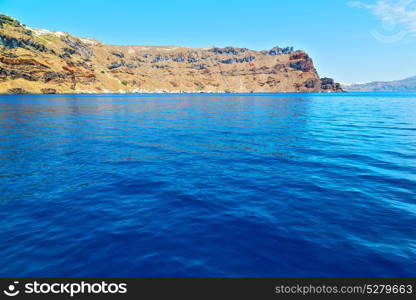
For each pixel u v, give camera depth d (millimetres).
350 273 5676
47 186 11320
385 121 36031
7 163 14938
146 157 16625
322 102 96312
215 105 85000
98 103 94250
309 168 13945
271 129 29234
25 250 6582
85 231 7566
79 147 19594
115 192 10680
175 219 8320
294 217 8359
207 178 12469
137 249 6633
